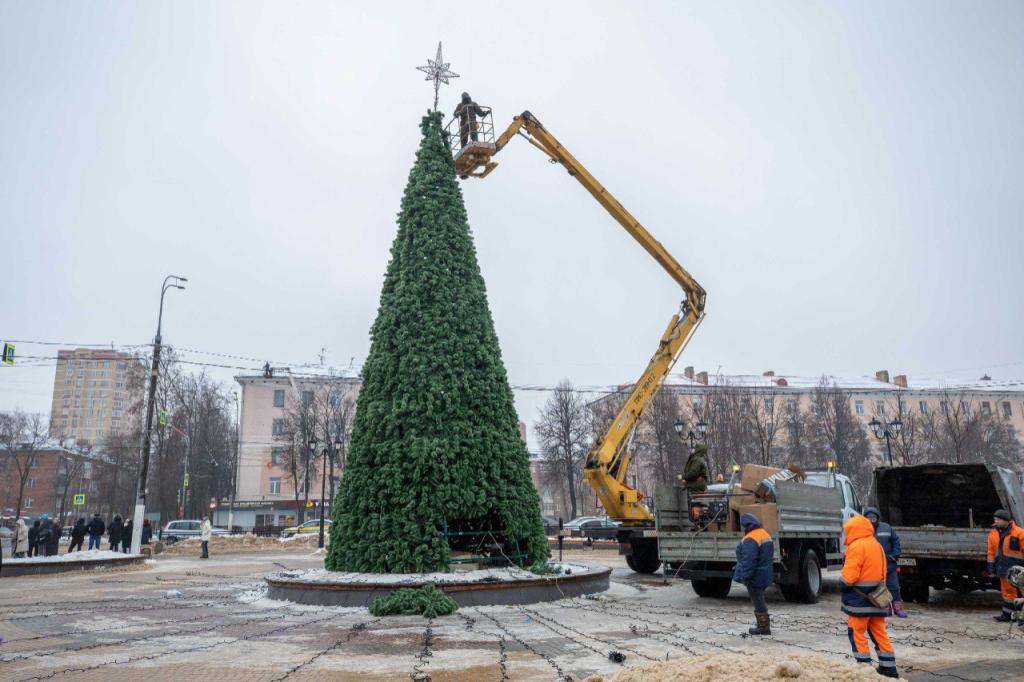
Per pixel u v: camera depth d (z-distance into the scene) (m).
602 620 11.41
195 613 12.50
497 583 13.02
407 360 14.48
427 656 8.54
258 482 66.38
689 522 16.98
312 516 64.19
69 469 91.88
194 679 7.39
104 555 24.03
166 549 34.81
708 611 12.57
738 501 15.22
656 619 11.55
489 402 14.77
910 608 13.16
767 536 10.04
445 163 16.45
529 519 14.72
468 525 14.46
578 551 33.91
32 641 9.77
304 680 7.33
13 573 21.00
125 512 76.69
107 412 132.38
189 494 63.44
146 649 9.09
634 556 21.58
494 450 14.45
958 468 15.39
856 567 6.89
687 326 23.58
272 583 14.17
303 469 65.31
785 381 71.62
